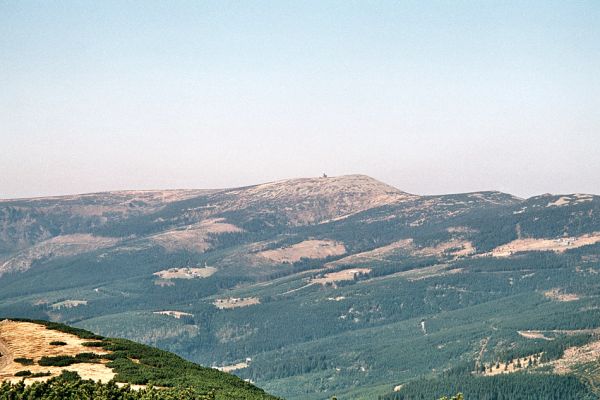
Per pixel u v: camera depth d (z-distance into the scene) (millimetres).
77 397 168250
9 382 177500
